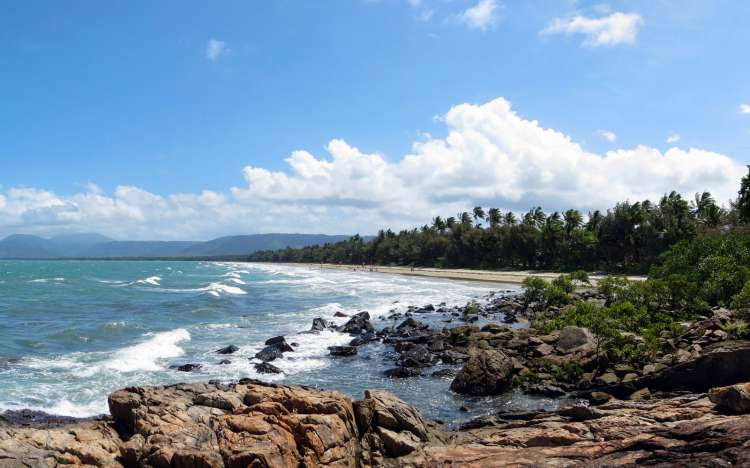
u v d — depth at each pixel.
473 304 41.75
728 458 8.20
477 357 19.30
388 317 39.59
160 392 12.72
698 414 10.80
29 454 9.48
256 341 28.75
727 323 20.66
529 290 39.84
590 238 84.12
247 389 13.17
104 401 17.02
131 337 28.83
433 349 25.89
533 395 17.91
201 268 161.62
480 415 16.06
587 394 17.03
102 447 10.40
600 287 33.91
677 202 73.56
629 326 23.61
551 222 94.88
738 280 28.00
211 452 9.70
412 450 11.35
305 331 31.95
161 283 77.25
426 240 134.75
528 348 23.33
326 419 11.01
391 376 21.41
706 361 15.38
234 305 46.34
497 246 106.94
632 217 75.00
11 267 150.75
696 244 36.88
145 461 9.93
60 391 17.88
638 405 12.93
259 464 9.49
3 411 15.55
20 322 33.72
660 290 29.41
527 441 11.03
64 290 59.09
